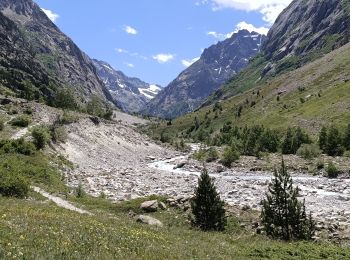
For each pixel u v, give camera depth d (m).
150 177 84.19
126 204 43.91
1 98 146.50
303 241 30.98
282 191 34.62
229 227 36.81
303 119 175.50
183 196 45.81
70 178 70.44
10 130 94.19
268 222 34.66
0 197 35.62
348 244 33.97
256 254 26.05
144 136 161.12
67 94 156.75
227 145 150.25
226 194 63.09
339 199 61.38
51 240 18.73
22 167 57.75
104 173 84.81
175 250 23.00
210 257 23.34
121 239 22.56
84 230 22.84
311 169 95.81
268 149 129.88
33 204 33.44
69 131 112.19
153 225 34.47
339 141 118.12
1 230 18.70
